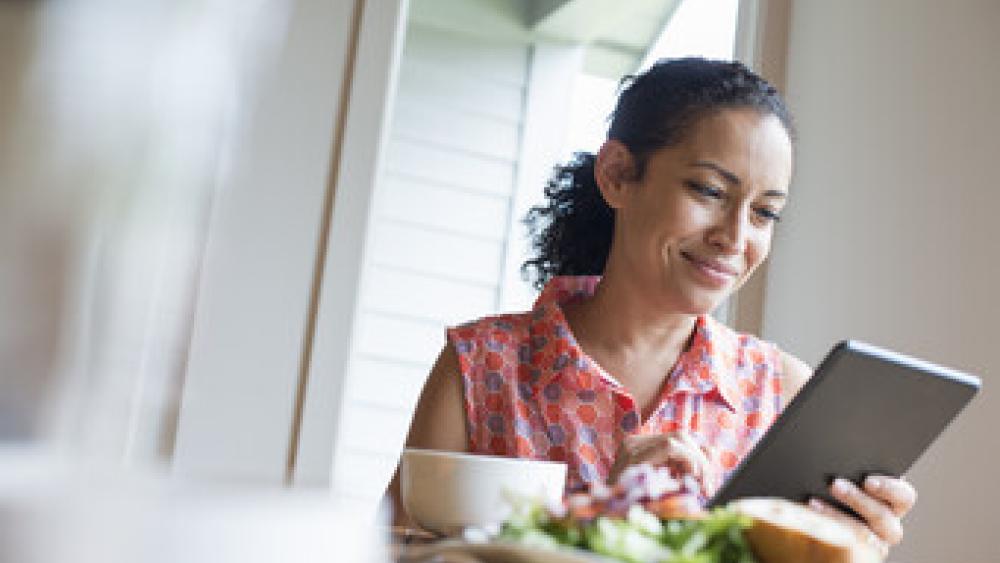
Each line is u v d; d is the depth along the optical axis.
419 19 3.29
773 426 0.68
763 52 2.10
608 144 1.20
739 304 2.03
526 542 0.48
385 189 3.28
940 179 1.86
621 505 0.51
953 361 1.78
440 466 0.68
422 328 3.29
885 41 1.96
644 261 1.12
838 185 1.98
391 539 0.64
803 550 0.51
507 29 3.34
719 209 1.09
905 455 0.77
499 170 3.36
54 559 0.17
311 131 1.91
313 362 1.87
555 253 1.40
